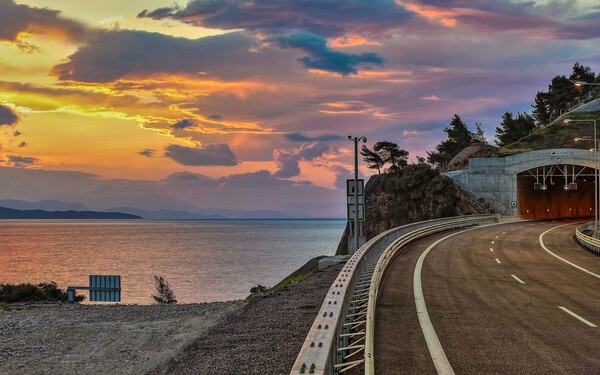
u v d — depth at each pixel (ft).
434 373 29.91
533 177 312.50
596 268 86.89
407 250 115.24
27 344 63.72
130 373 49.98
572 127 376.48
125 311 87.92
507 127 508.53
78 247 533.96
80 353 59.06
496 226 217.97
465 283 67.82
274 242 632.38
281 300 67.62
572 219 288.30
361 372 30.25
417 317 45.85
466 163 362.53
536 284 67.72
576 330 41.06
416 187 296.30
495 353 34.19
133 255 425.69
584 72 550.77
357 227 104.63
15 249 500.74
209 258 392.47
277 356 39.09
